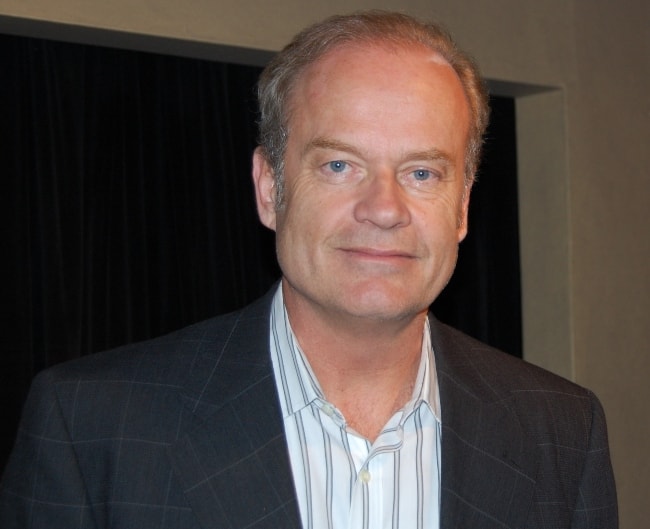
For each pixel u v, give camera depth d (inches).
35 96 118.4
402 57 52.5
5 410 115.0
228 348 57.2
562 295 151.6
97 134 123.5
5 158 115.4
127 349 57.9
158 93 129.3
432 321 64.5
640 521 154.9
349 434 54.8
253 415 54.1
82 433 52.9
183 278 131.6
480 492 55.6
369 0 130.7
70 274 120.9
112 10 112.0
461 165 54.4
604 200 154.6
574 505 59.4
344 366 55.2
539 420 60.3
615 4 156.6
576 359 150.2
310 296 52.6
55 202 119.6
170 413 53.7
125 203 126.0
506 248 161.2
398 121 50.8
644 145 159.3
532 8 147.0
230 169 136.3
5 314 115.1
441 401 58.2
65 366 56.1
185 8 117.2
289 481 52.4
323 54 53.1
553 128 152.0
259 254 138.9
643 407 157.6
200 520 50.7
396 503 54.4
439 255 52.6
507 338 162.6
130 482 51.6
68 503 51.2
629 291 157.2
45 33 114.5
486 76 141.2
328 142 50.9
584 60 152.6
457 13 138.0
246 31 121.5
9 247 115.5
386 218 49.8
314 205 51.5
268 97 56.2
